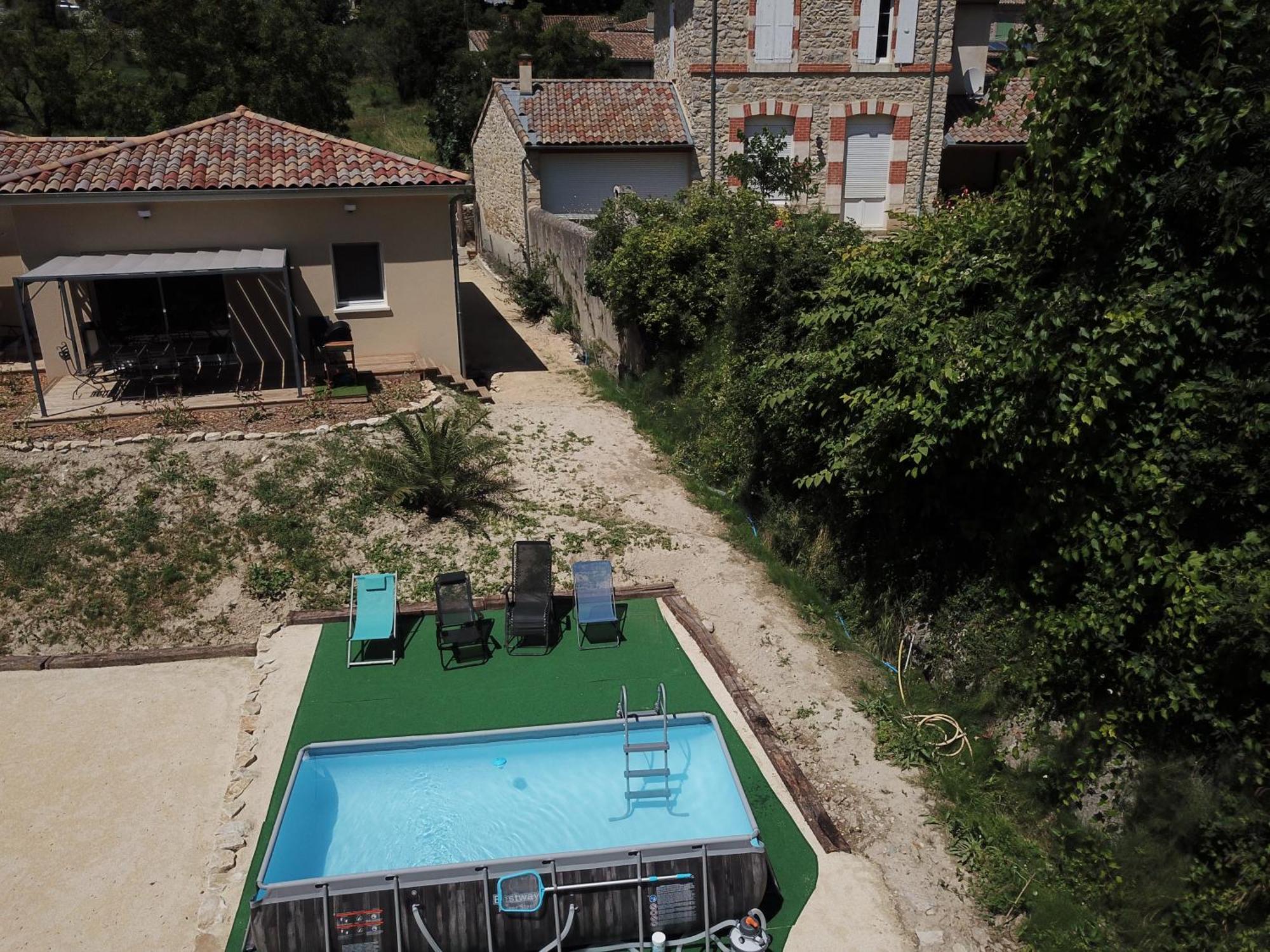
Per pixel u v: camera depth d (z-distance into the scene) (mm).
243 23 31891
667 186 26125
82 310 16078
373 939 6613
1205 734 7328
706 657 10695
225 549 12062
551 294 24047
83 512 12328
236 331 16766
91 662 10570
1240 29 7328
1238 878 6934
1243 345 7453
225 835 7977
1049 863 7977
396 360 17312
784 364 12336
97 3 35125
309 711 9727
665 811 8078
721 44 24516
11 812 8344
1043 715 8844
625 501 13961
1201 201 7512
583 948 6926
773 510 13117
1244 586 6801
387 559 12250
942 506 10281
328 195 16000
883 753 9258
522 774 8461
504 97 26875
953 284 9938
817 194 25469
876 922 7266
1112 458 7957
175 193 15203
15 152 17969
